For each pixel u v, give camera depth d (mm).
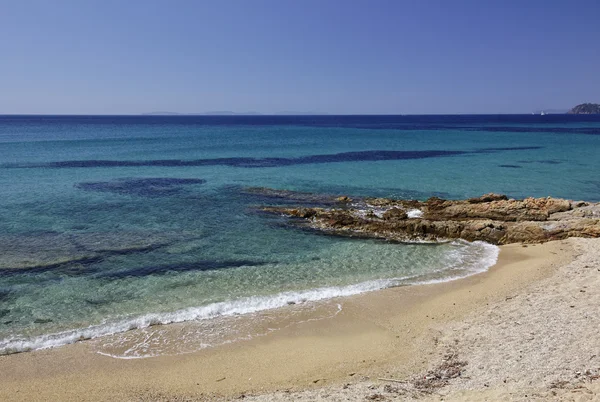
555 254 19344
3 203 28969
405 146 71500
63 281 16766
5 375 10820
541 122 184375
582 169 45438
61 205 28672
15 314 14109
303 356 11672
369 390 9523
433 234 22859
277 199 31047
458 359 10703
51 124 163500
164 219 25641
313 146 71562
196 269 18219
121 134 102562
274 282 16922
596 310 12477
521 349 10625
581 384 8336
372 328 13227
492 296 15148
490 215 24797
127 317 13938
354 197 31562
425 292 15883
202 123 192250
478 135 99125
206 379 10625
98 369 11094
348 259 19609
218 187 35438
